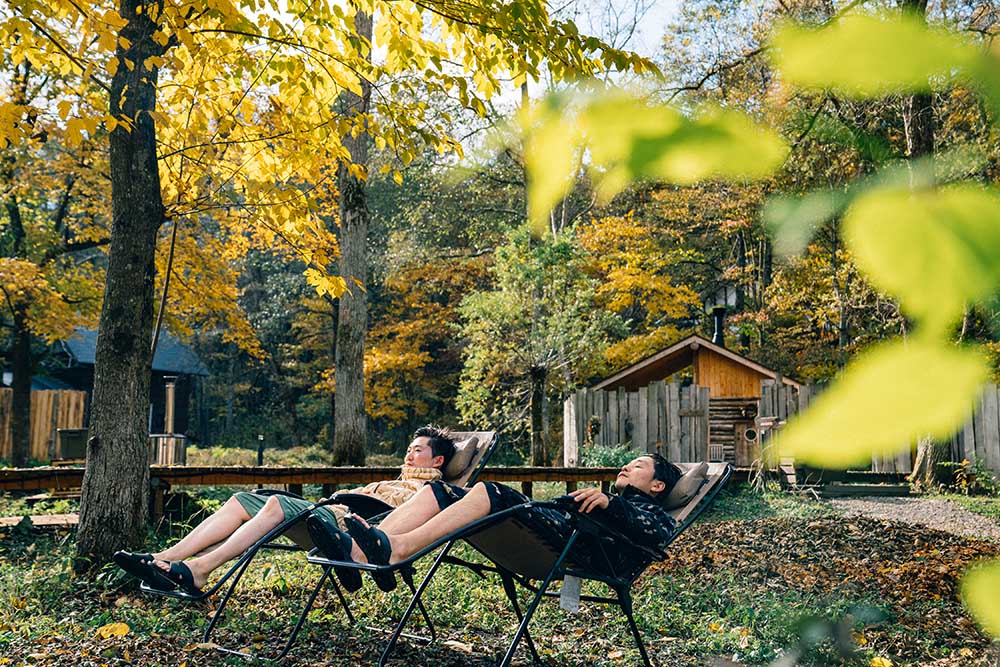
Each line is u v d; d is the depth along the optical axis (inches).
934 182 8.4
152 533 284.8
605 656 182.9
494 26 216.7
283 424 1488.7
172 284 684.7
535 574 163.3
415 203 1123.9
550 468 435.5
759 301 1003.9
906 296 7.9
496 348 818.2
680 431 652.7
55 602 212.4
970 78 7.9
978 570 8.4
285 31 243.1
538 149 9.7
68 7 198.1
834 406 7.6
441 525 148.1
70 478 298.5
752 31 538.9
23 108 194.2
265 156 272.2
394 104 249.3
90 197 716.0
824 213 8.7
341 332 537.3
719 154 9.1
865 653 169.0
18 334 788.0
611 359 919.0
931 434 7.4
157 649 174.6
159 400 1266.0
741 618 213.9
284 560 262.7
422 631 197.5
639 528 154.6
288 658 173.0
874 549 305.9
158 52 240.4
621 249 946.7
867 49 7.9
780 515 442.0
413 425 1354.6
